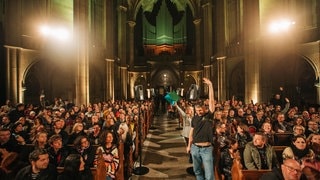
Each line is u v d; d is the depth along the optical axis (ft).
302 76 47.39
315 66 44.68
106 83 67.77
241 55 59.41
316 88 44.98
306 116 27.40
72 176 10.97
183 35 105.91
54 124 21.27
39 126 21.02
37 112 34.30
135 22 96.07
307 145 15.03
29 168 11.23
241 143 19.20
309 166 9.87
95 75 63.62
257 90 47.21
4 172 12.10
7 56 43.98
